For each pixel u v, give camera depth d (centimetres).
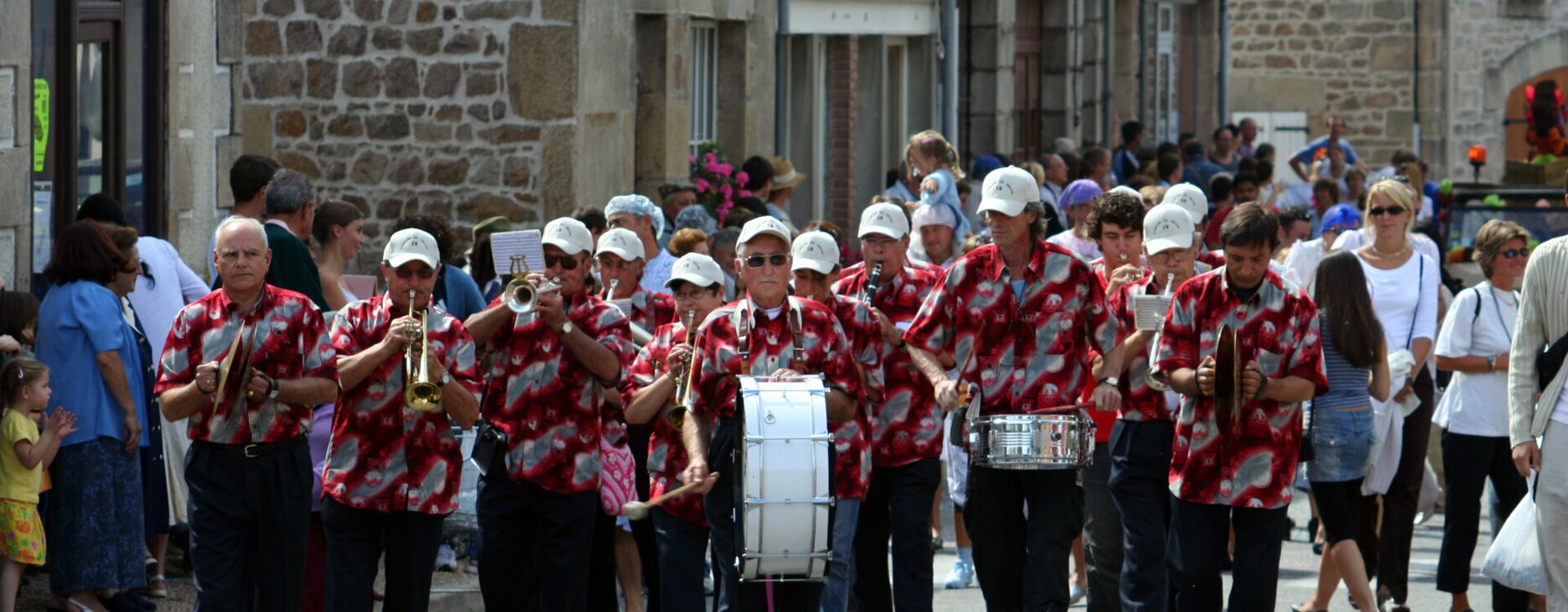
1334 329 1661
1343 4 6169
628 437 1642
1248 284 1445
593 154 2684
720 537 1380
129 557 1605
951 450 1919
